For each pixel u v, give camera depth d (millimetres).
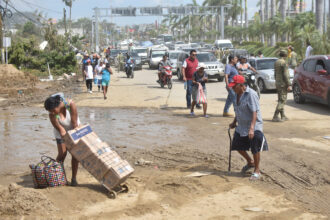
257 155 6195
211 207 5223
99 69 19297
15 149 8469
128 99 16359
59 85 23156
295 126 10305
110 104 15016
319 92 12922
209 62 23719
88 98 16875
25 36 73688
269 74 17578
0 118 12336
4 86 22141
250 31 69062
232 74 11828
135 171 6863
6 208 4934
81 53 45281
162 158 7656
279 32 50656
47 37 40375
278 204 5297
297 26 45125
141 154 7965
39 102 16078
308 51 23734
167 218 4891
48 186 5820
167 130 10188
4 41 29406
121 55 35750
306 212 5023
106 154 5648
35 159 7719
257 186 5996
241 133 6277
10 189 5473
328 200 5418
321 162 7074
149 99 16297
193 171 6809
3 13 31094
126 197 5578
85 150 5602
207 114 12500
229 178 6383
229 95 11828
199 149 8250
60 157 6133
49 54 32906
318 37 30906
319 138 8891
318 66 13383
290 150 7941
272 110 12953
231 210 5117
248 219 4836
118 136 9539
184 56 25203
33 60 32031
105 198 5512
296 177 6340
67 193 5527
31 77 25578
